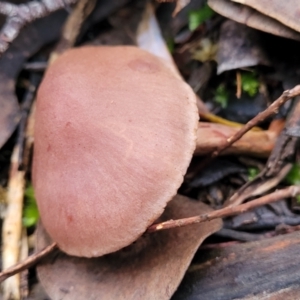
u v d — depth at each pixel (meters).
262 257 0.15
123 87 0.16
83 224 0.15
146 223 0.15
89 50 0.17
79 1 0.19
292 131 0.15
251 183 0.16
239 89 0.17
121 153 0.15
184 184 0.17
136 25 0.19
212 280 0.15
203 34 0.18
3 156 0.18
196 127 0.15
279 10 0.15
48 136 0.16
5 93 0.18
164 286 0.15
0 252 0.17
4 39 0.18
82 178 0.15
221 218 0.15
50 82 0.16
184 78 0.18
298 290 0.14
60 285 0.16
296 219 0.16
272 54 0.16
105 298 0.15
